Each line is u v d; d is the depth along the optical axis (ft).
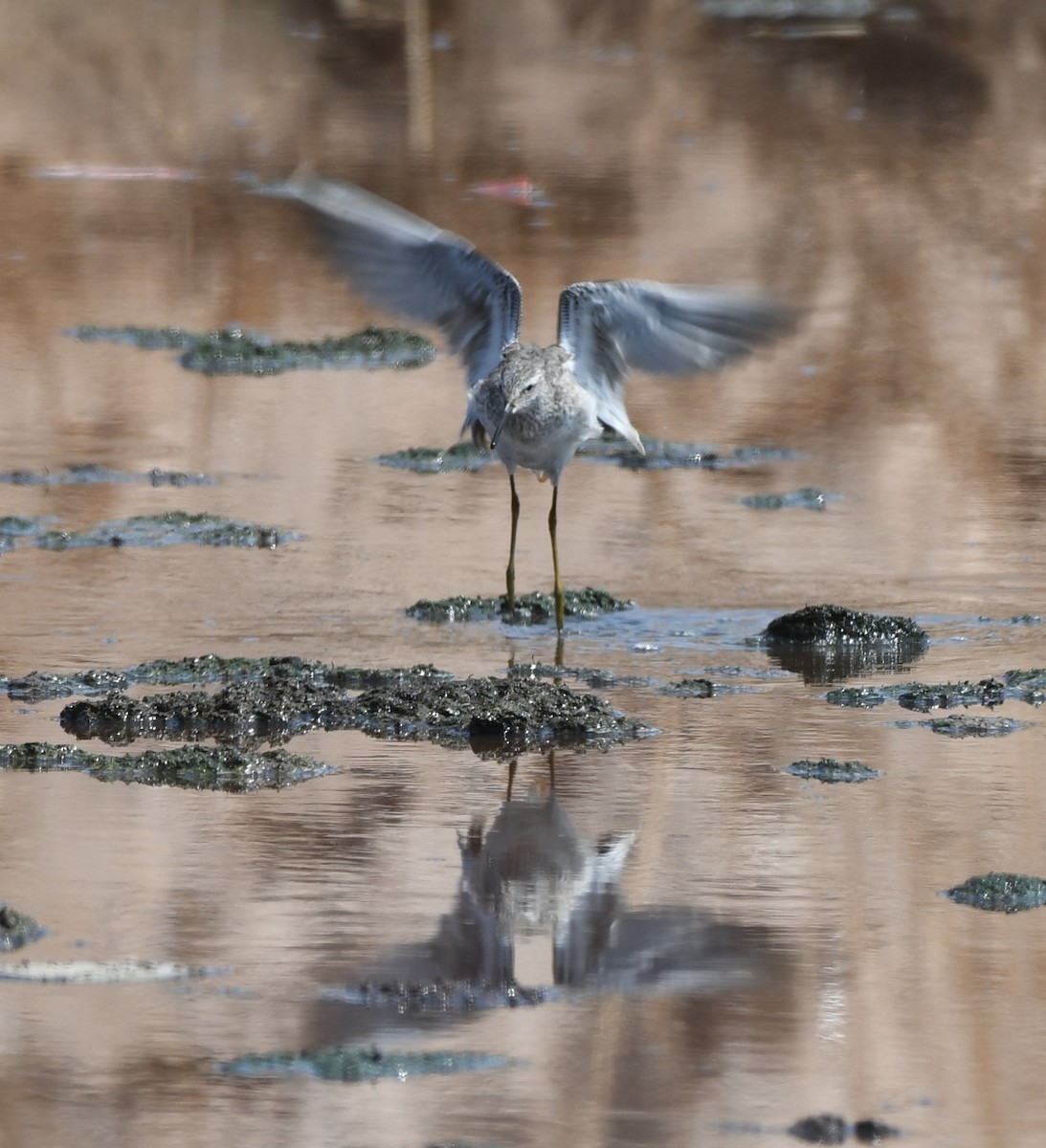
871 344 70.08
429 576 46.80
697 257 78.95
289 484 54.65
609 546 49.47
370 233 39.27
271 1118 23.26
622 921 28.58
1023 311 73.92
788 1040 25.25
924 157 98.17
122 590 45.19
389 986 26.55
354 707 37.70
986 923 28.58
